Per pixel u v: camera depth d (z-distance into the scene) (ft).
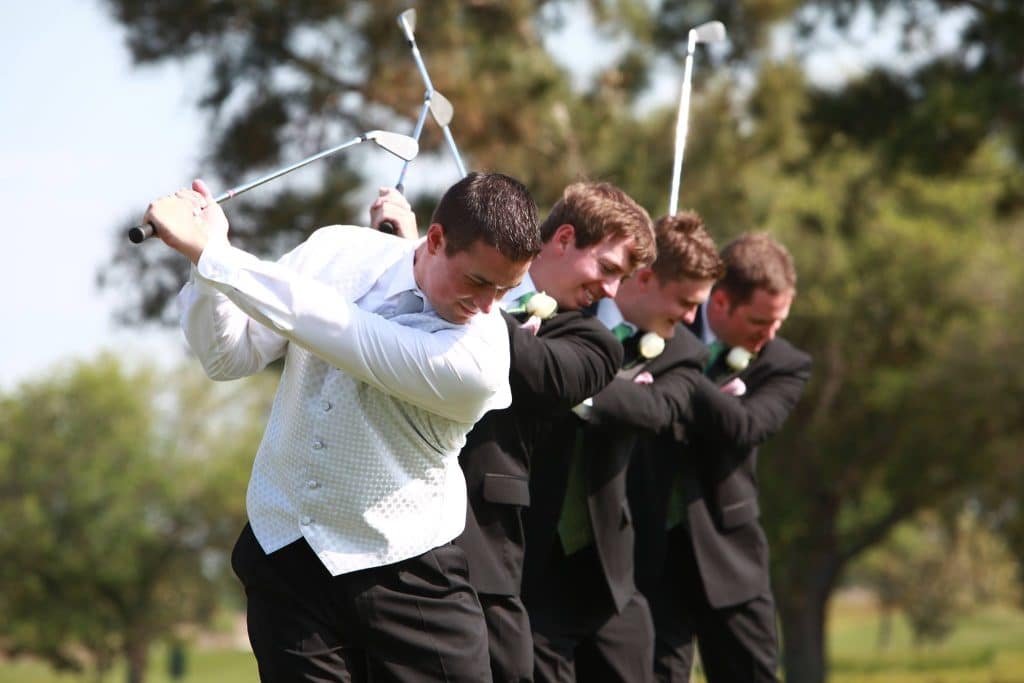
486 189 27.48
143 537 352.28
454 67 102.01
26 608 347.77
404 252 29.14
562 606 39.50
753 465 47.09
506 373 29.22
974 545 359.87
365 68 103.76
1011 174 133.90
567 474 37.42
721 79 125.29
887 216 184.55
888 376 194.08
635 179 109.81
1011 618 564.71
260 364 29.19
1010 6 116.47
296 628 28.78
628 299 39.78
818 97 130.82
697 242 39.06
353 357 26.84
